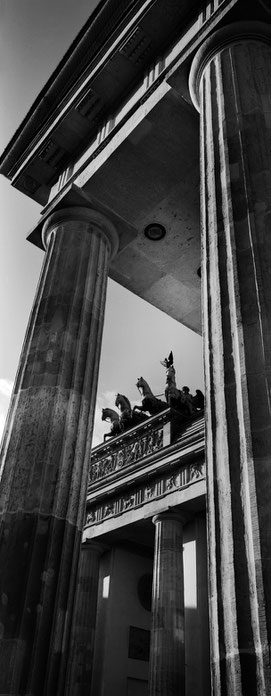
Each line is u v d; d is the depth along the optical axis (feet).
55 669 32.01
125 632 102.63
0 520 36.45
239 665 18.19
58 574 35.01
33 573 33.99
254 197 30.48
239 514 21.56
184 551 92.99
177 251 62.64
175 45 51.55
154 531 102.73
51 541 35.68
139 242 61.52
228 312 27.61
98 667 96.99
